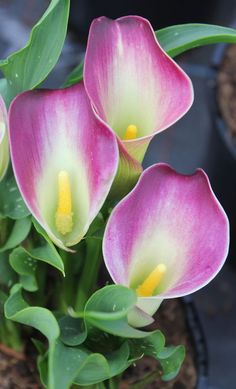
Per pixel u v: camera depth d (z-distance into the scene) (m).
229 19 1.27
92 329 0.51
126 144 0.49
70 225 0.50
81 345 0.52
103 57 0.50
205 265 0.49
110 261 0.48
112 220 0.48
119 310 0.47
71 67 1.17
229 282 0.98
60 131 0.49
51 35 0.53
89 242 0.57
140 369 0.66
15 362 0.66
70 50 1.20
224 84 0.96
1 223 0.55
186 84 0.50
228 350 0.90
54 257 0.50
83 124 0.49
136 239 0.50
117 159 0.47
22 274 0.55
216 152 0.94
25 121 0.48
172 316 0.70
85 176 0.49
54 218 0.51
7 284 0.60
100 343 0.53
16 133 0.47
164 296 0.48
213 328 0.93
